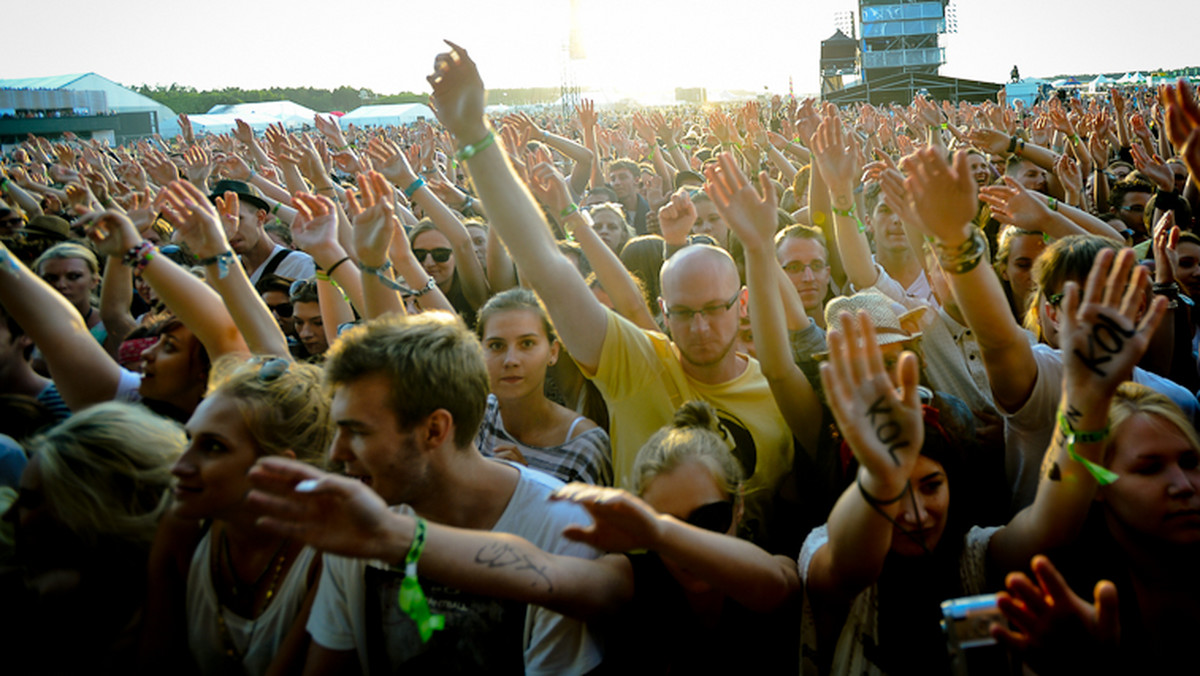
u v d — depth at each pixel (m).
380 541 1.49
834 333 1.54
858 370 1.53
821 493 2.46
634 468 2.05
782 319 2.41
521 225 2.32
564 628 1.87
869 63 47.12
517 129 7.25
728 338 2.55
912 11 46.31
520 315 2.77
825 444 2.38
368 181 2.76
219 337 2.55
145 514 1.98
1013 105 23.55
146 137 33.75
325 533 1.46
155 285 2.48
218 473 1.91
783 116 16.02
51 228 5.03
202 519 2.05
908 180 2.02
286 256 5.37
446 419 1.85
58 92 35.53
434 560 1.53
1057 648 1.45
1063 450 1.68
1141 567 1.83
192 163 6.70
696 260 2.53
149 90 86.38
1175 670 1.79
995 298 2.10
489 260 4.62
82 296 4.11
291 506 1.46
